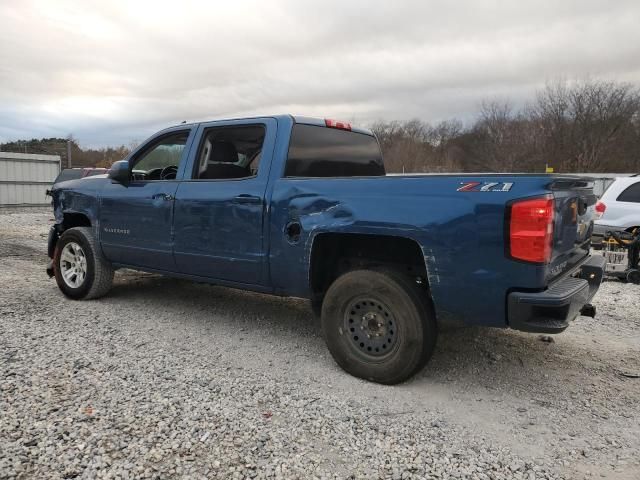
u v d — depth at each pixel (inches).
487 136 1856.5
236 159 185.0
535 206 118.9
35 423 116.9
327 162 186.9
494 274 124.3
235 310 219.8
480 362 163.8
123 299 234.2
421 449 111.3
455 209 128.4
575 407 133.0
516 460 107.6
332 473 101.8
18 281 268.4
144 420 120.0
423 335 137.7
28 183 822.5
